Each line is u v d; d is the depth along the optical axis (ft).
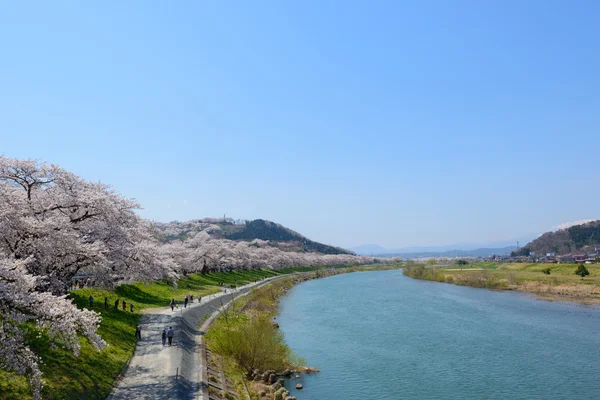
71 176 110.32
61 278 109.70
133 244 131.85
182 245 383.65
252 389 112.16
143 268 135.44
